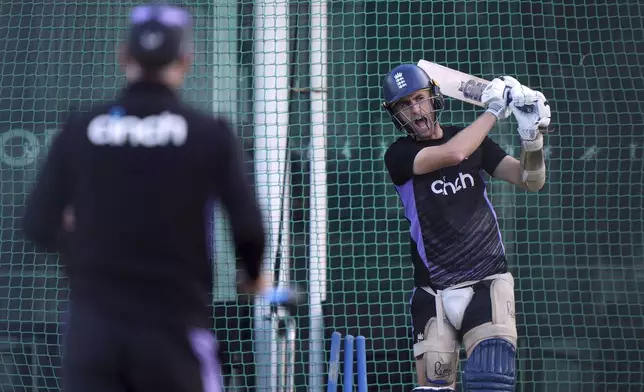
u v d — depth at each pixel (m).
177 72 10.14
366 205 25.53
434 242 16.64
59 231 9.84
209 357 9.62
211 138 9.67
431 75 17.11
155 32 9.97
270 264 24.69
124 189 9.52
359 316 25.14
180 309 9.42
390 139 25.69
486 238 16.67
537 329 25.64
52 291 25.36
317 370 24.52
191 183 9.57
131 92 9.95
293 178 25.25
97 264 9.41
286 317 24.58
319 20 25.64
